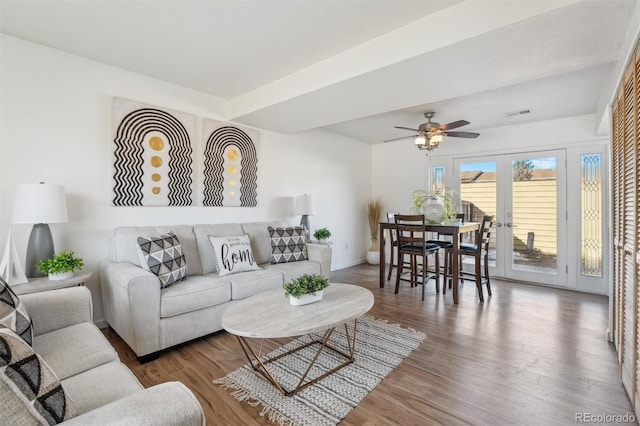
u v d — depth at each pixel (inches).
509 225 188.2
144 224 120.3
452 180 209.3
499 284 176.4
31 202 83.4
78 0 75.7
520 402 69.3
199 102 136.5
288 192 180.1
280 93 122.6
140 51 101.5
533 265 180.4
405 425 62.2
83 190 105.7
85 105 106.0
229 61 108.4
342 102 121.9
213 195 141.1
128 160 114.6
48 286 81.7
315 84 109.7
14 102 92.7
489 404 68.7
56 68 100.1
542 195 177.3
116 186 112.0
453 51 81.8
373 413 65.8
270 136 169.5
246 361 88.1
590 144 162.1
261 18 83.2
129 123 114.7
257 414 65.7
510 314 125.9
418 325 114.3
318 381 77.6
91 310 69.6
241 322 70.8
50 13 81.0
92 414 29.2
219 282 105.3
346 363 86.0
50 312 63.1
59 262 85.7
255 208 161.9
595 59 86.0
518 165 184.9
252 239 140.6
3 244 90.7
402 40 87.4
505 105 147.9
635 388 66.1
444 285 156.9
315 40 94.5
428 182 219.5
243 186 154.2
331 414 65.4
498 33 73.2
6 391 27.3
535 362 86.7
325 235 178.9
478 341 100.4
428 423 62.7
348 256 227.3
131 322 84.4
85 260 106.3
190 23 85.7
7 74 91.5
